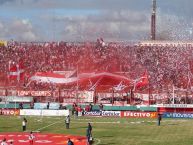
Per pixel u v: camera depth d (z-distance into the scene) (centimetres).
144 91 10362
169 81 11919
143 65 13175
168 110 8388
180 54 13475
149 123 7288
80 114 8419
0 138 5656
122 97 9900
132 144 5069
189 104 8681
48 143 5250
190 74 12319
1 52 13662
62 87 11262
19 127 6744
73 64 13338
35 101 9912
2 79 11506
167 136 5756
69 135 5916
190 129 6488
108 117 8225
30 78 11638
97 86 11219
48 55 13725
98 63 13475
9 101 9519
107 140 5400
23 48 13988
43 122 7381
